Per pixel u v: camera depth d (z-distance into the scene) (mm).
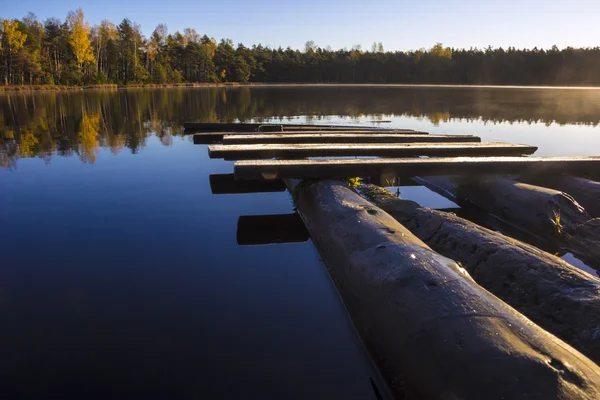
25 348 2312
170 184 6156
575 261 3828
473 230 3514
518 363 1585
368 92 40031
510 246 3111
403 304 2186
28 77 52812
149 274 3258
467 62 74062
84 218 4559
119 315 2658
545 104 23719
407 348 1988
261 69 83188
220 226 4430
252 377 2123
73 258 3523
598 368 1626
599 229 3969
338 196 4289
